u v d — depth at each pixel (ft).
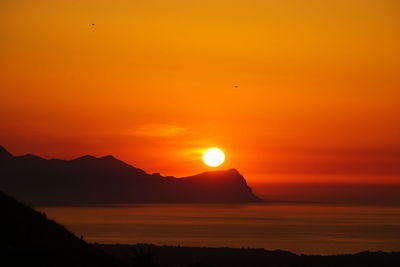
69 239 249.96
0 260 204.33
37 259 214.07
